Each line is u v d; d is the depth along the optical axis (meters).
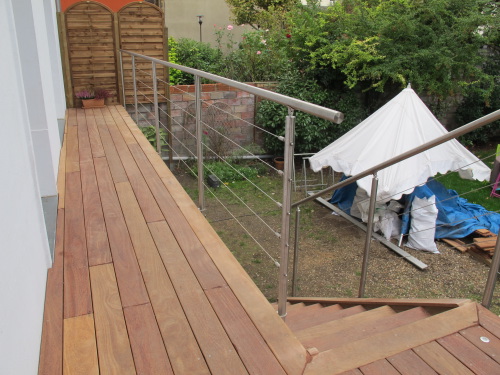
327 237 5.41
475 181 6.94
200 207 3.04
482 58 7.94
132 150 4.04
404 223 5.25
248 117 7.76
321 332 2.11
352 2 8.02
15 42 1.77
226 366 1.47
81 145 4.21
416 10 7.64
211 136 7.43
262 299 1.83
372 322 2.06
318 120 7.51
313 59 7.50
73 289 1.88
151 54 6.64
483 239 4.90
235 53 8.72
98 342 1.57
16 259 1.32
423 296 4.11
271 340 1.59
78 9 6.10
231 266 2.07
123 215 2.62
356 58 7.34
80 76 6.34
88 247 2.24
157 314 1.72
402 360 1.54
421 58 7.55
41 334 1.60
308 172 7.71
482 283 4.31
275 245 5.02
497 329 1.72
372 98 8.20
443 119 9.09
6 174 1.32
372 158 5.55
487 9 7.96
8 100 1.49
